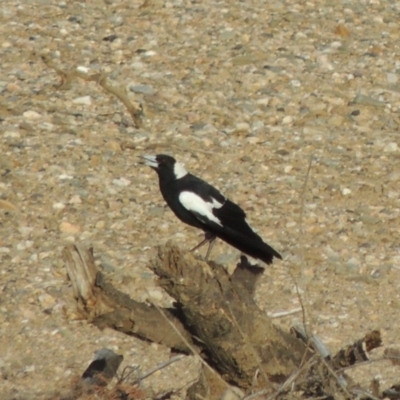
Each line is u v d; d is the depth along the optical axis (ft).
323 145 51.19
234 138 51.47
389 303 39.58
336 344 36.86
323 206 46.16
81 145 49.62
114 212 44.80
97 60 57.21
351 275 41.22
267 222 44.73
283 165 49.37
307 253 42.39
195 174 48.24
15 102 52.75
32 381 34.30
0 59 56.54
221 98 54.75
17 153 48.44
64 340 36.45
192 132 51.67
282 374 26.22
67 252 25.14
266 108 54.13
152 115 52.65
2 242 42.14
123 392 28.07
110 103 53.57
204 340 25.81
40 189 45.91
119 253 41.81
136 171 48.03
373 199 46.93
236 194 46.78
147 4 63.26
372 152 50.96
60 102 53.16
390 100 55.67
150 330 25.84
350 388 25.81
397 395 26.78
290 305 38.99
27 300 38.47
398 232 44.47
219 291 25.13
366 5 65.10
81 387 28.04
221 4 63.77
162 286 25.05
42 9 61.93
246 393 25.77
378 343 26.99
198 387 26.86
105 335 36.81
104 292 25.30
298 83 56.44
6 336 36.52
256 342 25.88
